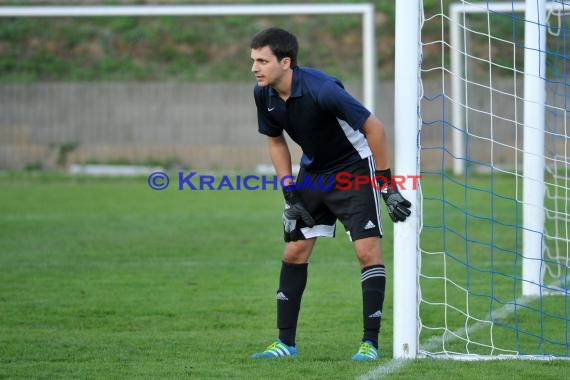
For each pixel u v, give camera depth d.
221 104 84.19
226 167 78.81
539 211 26.73
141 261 34.22
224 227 43.44
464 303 25.98
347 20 99.00
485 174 67.81
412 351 18.53
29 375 17.31
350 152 18.41
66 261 34.16
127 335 21.70
